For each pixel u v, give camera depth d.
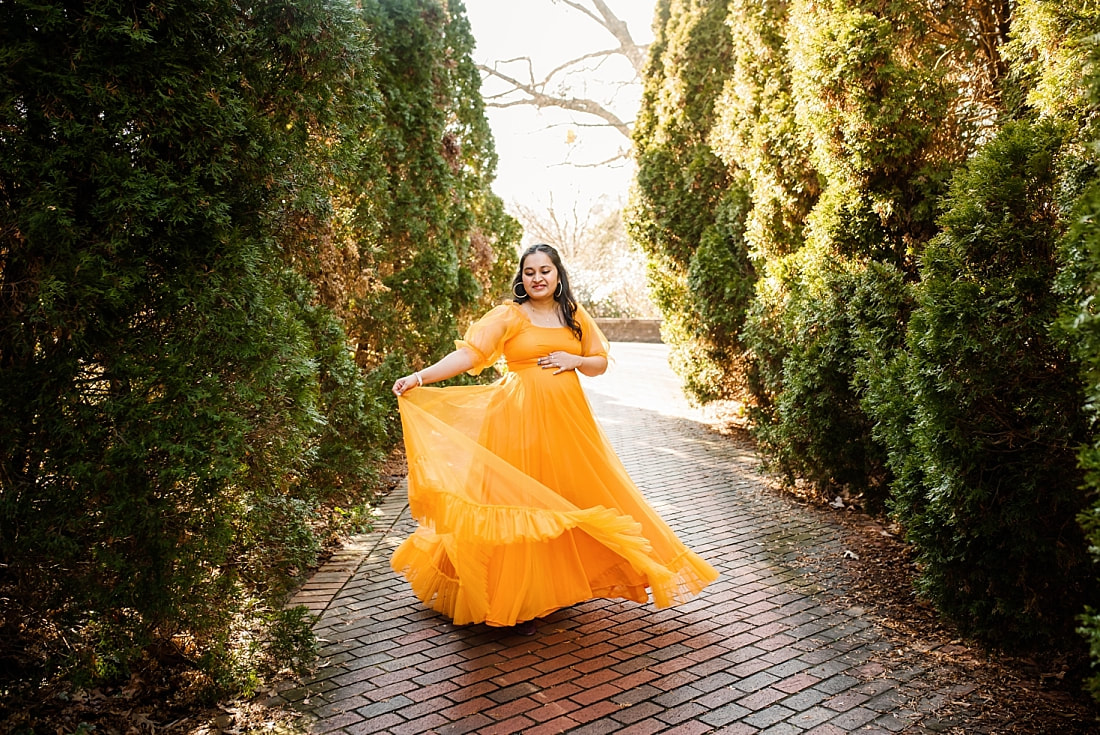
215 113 2.93
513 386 4.10
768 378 7.34
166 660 3.35
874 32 5.31
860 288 5.20
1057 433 3.21
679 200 10.52
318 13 3.38
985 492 3.37
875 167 5.40
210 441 2.93
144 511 2.82
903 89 5.26
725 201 9.48
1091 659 3.28
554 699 3.23
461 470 3.80
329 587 4.59
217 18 3.00
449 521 3.67
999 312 3.35
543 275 4.12
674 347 11.51
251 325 3.09
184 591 3.00
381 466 7.55
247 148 3.14
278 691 3.31
